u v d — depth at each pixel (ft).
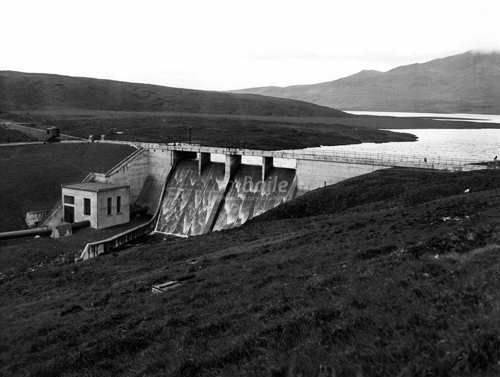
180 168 392.47
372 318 55.26
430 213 155.02
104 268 199.62
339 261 106.83
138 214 373.81
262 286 100.12
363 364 44.04
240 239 214.69
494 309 47.06
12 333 117.29
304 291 81.25
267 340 59.98
